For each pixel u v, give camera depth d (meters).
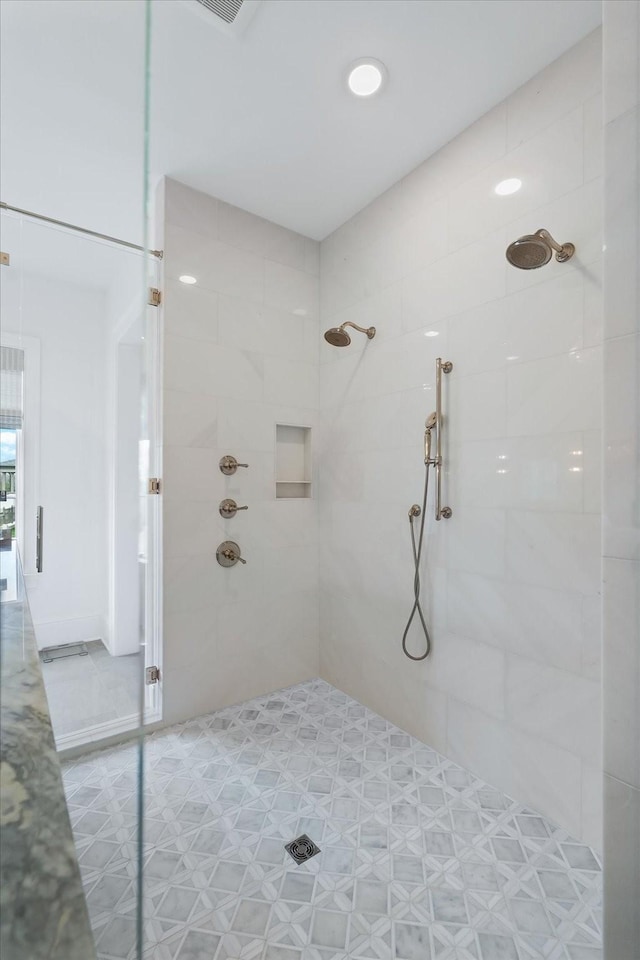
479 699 1.71
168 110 1.67
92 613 2.13
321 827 1.47
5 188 2.04
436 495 1.85
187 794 1.61
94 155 1.88
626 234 0.80
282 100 1.64
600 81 1.36
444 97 1.62
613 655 0.82
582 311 1.40
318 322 2.58
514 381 1.59
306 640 2.54
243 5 1.30
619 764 0.81
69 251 2.03
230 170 2.01
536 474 1.52
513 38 1.41
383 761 1.81
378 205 2.18
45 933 0.36
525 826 1.47
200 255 2.14
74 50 1.44
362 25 1.37
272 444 2.40
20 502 2.06
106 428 2.20
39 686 0.71
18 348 2.04
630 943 0.79
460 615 1.78
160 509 2.04
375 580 2.20
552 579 1.48
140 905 0.68
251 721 2.11
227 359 2.23
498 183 1.65
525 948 1.09
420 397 1.96
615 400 0.82
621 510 0.81
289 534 2.46
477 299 1.72
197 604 2.14
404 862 1.33
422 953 1.08
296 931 1.13
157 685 2.05
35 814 0.45
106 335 2.22
